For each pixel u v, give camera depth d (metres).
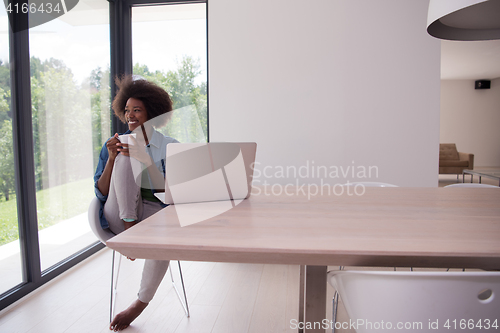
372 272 0.78
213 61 2.98
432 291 0.74
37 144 2.24
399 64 2.87
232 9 2.94
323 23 2.89
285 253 0.85
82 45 2.70
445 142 9.59
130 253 0.94
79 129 2.69
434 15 1.25
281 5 2.90
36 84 2.22
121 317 1.70
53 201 2.40
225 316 1.83
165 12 3.18
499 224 1.09
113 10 3.13
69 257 2.58
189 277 2.36
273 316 1.83
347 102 2.92
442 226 1.06
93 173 2.89
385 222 1.12
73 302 2.00
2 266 1.94
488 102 9.34
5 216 1.95
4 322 1.78
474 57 6.55
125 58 3.23
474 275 0.72
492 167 9.41
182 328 1.71
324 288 1.08
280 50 2.93
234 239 0.93
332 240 0.91
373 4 2.85
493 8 1.32
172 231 1.02
